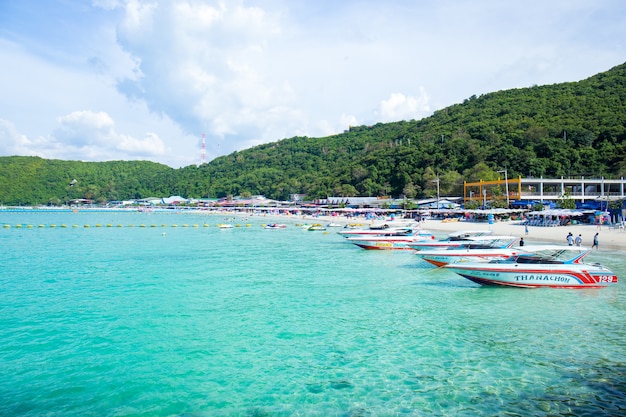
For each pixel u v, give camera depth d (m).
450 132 143.88
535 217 68.25
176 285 27.39
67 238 64.06
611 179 93.06
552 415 11.41
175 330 18.39
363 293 24.73
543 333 17.45
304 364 14.78
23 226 93.56
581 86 147.38
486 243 33.03
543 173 102.06
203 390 13.11
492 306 21.55
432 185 117.12
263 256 41.62
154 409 12.07
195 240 60.19
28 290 26.17
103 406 12.23
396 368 14.36
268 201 170.38
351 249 47.28
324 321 19.38
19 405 12.29
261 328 18.52
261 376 13.95
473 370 14.12
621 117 109.75
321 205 134.88
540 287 24.61
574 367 14.23
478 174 106.56
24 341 17.17
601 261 32.91
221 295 24.52
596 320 19.05
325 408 11.97
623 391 12.62
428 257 31.97
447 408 11.85
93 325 19.14
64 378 13.93
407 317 19.84
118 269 33.91
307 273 31.50
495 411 11.66
